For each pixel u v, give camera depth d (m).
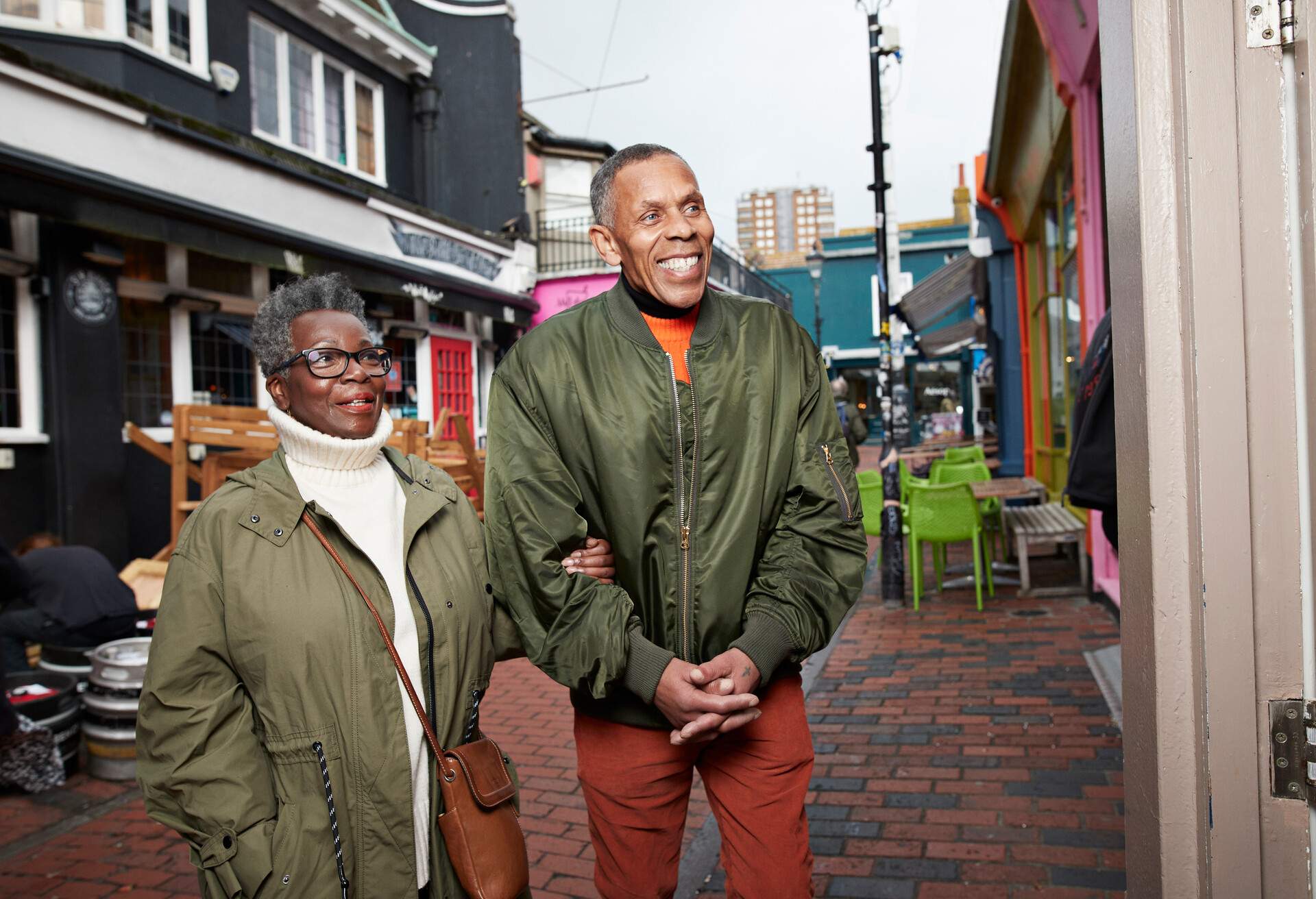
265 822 1.46
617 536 1.74
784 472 1.80
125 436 7.39
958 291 14.84
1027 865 2.80
